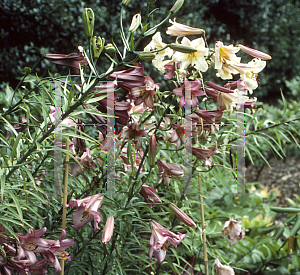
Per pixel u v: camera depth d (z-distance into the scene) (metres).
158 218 2.06
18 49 6.01
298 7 10.33
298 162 7.05
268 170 6.79
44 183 2.03
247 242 3.33
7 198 1.77
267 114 4.70
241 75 1.76
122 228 2.00
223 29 8.29
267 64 9.40
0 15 5.91
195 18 7.26
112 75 1.69
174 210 1.81
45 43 6.02
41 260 1.71
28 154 1.63
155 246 1.75
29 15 5.94
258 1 9.05
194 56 1.73
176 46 1.56
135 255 2.08
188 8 7.17
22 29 5.97
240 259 3.14
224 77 1.80
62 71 5.77
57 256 1.75
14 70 5.80
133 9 6.38
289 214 2.83
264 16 9.12
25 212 1.90
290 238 2.68
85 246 1.92
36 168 1.89
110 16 6.05
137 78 1.70
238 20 9.04
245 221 3.58
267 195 4.61
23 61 5.88
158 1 6.63
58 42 6.03
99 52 1.56
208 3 8.41
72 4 5.95
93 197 1.71
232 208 3.94
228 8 8.75
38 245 1.67
